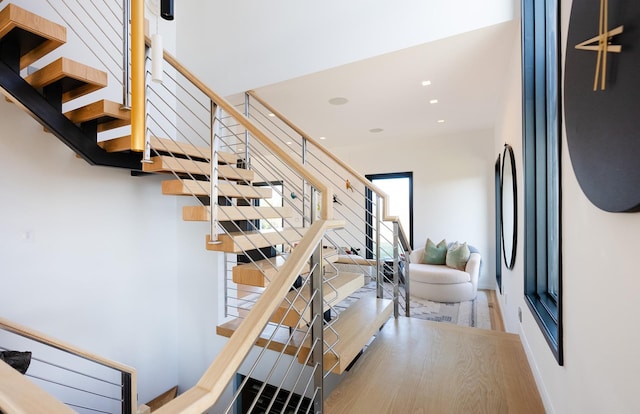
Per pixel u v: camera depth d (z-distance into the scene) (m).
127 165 2.43
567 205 1.27
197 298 3.42
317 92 3.18
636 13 0.68
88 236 2.86
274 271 1.85
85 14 2.89
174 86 3.51
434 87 3.10
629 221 0.79
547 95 1.91
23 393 0.58
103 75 1.91
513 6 2.05
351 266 4.39
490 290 5.08
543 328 1.57
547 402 1.52
